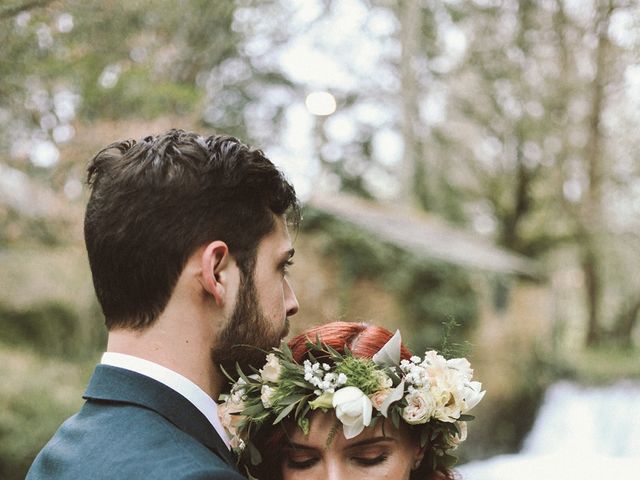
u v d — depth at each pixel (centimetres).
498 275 1371
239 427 156
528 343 1484
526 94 1638
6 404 686
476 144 1900
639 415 1443
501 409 1378
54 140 468
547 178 1839
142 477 117
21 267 834
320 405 152
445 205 1942
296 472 160
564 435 1445
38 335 888
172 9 514
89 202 138
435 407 156
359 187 1836
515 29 1570
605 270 2323
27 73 360
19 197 587
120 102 488
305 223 1126
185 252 134
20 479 661
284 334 154
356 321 191
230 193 137
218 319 137
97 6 369
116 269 134
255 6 824
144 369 133
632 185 1831
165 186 133
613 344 2511
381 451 158
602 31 1368
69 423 135
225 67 1082
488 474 674
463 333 1271
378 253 1149
